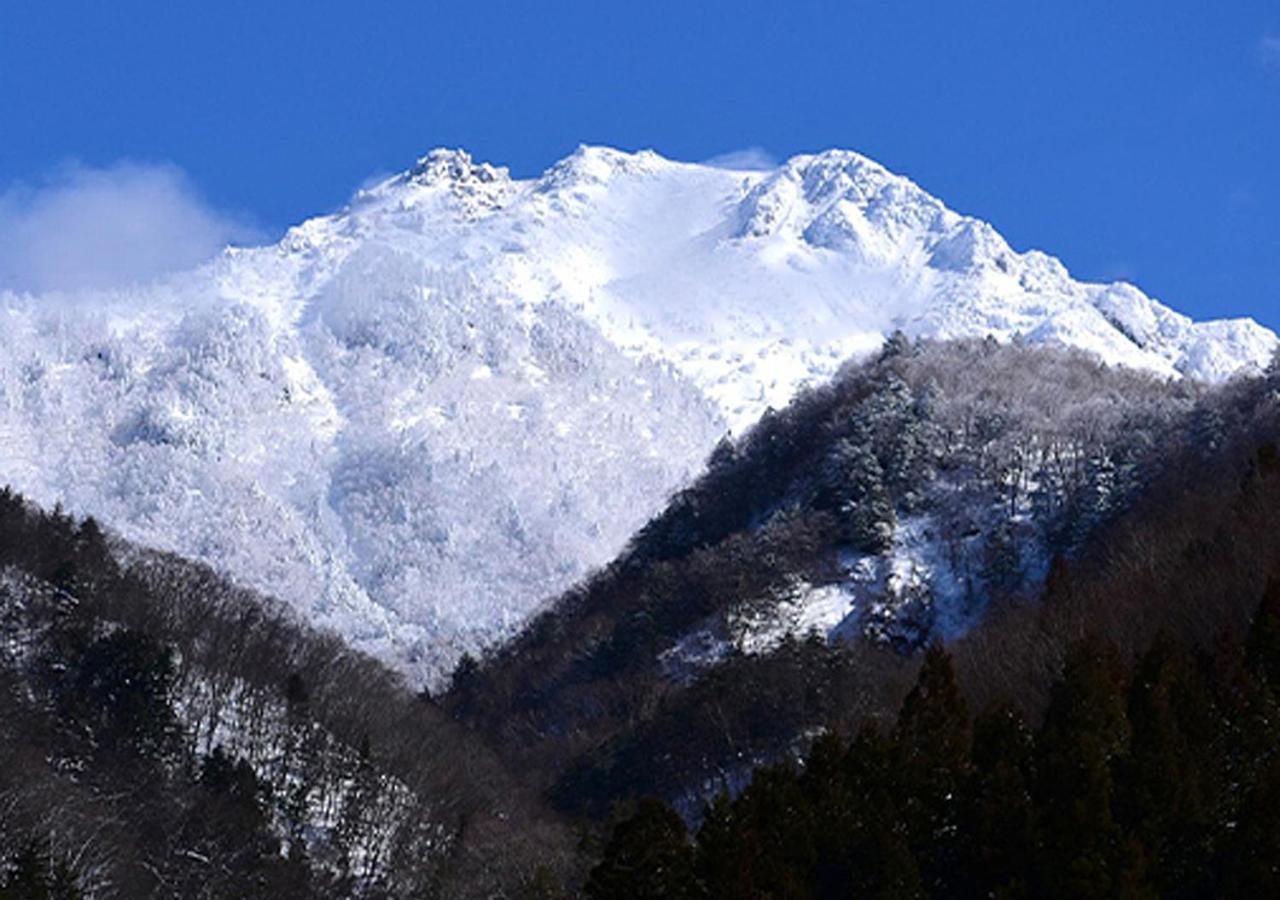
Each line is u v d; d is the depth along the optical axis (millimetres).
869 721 121500
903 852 107438
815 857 109812
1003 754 114125
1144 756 108875
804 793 116812
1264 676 119000
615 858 108188
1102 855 102812
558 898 156875
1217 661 120312
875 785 114812
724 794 114062
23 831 162000
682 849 108500
